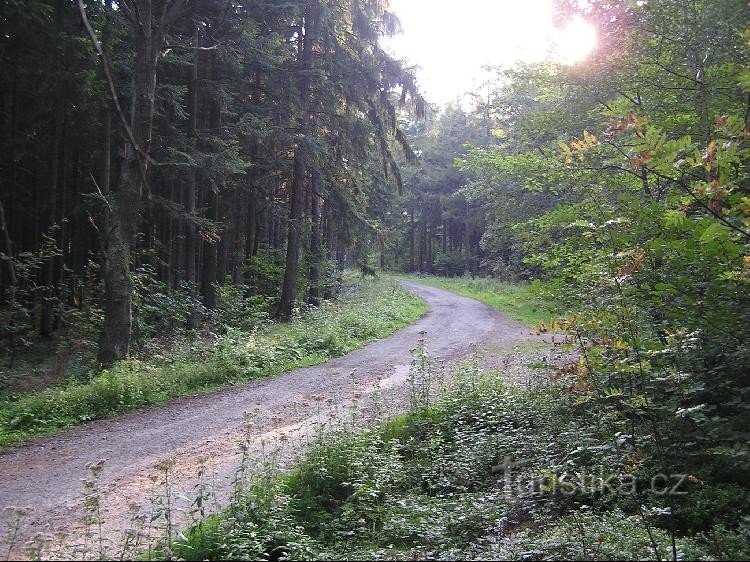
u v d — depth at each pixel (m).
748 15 6.79
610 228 6.39
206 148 17.53
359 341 18.17
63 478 7.07
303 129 20.06
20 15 12.82
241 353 13.51
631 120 4.42
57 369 13.14
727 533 4.66
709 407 5.83
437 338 18.84
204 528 5.35
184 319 16.97
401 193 22.33
